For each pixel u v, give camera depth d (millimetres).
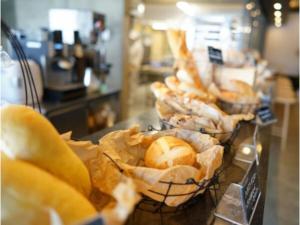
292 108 5965
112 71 3076
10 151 458
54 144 477
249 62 2098
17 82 1556
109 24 2984
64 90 2166
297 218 2066
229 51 1669
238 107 1363
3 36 1078
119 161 633
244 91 1393
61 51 2230
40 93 2078
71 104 2191
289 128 4453
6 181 410
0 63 982
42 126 472
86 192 542
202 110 1024
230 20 3463
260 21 6555
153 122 1331
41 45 2109
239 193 695
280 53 9125
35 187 415
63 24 2637
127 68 3160
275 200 2303
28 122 457
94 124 2574
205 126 937
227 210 681
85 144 611
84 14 2568
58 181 453
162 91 1186
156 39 5777
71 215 422
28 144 450
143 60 5129
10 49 1174
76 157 536
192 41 1570
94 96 2504
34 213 414
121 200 368
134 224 624
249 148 1079
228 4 4668
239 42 2506
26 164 447
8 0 2834
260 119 1452
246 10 3891
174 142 722
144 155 754
